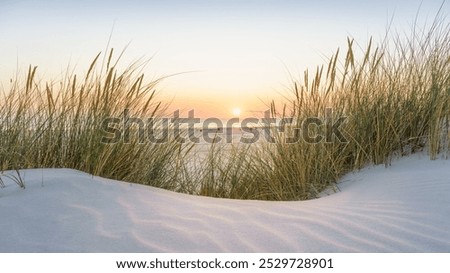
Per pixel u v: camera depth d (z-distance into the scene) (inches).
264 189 169.2
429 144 151.3
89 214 96.4
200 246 79.9
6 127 142.8
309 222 93.4
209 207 106.3
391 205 105.5
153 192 121.2
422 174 131.1
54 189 110.7
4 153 136.3
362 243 80.9
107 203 105.1
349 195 126.6
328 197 130.3
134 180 147.0
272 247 79.7
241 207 107.3
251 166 179.0
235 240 82.9
